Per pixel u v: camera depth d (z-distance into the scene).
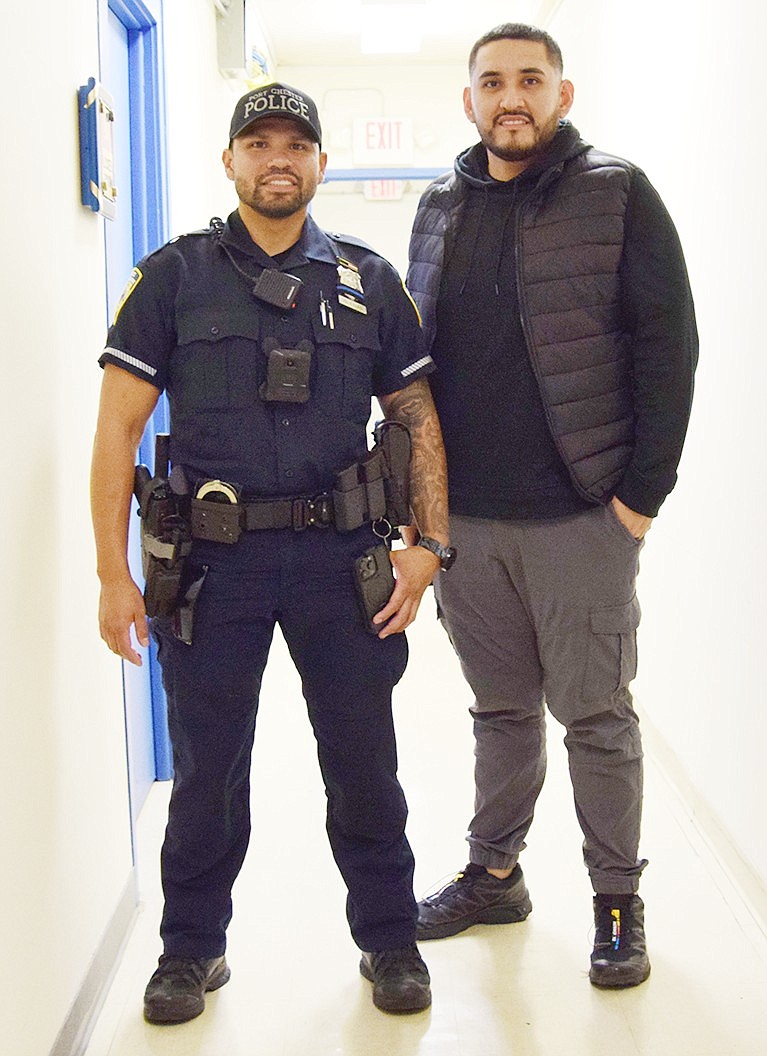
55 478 1.81
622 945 2.07
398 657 1.94
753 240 2.36
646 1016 1.97
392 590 1.89
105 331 2.20
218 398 1.79
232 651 1.84
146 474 1.85
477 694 2.21
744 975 2.10
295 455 1.81
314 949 2.21
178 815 1.92
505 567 2.08
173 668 1.86
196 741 1.86
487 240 2.00
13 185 1.60
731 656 2.53
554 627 2.05
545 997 2.03
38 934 1.67
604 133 4.01
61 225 1.86
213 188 4.11
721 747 2.61
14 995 1.56
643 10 3.39
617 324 1.97
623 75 3.69
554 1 4.99
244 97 1.79
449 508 2.08
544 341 1.94
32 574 1.67
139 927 2.29
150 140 2.99
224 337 1.78
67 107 1.91
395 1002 1.96
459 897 2.27
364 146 6.90
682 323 1.91
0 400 1.53
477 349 2.00
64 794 1.83
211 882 1.98
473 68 1.94
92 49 2.11
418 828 2.77
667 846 2.67
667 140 3.14
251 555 1.81
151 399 1.84
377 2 5.53
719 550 2.65
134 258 2.98
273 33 6.20
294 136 1.77
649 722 3.45
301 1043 1.90
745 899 2.39
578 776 2.12
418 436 1.97
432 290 2.04
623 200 1.91
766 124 2.28
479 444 2.02
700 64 2.79
